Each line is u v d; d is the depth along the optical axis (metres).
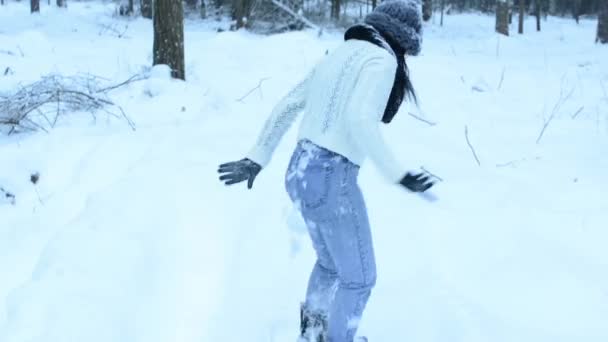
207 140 5.90
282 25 17.86
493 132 6.93
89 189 4.98
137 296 3.37
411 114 7.12
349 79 2.53
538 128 7.17
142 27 19.28
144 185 4.65
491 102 8.65
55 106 6.85
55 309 3.18
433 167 5.48
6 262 3.96
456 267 3.81
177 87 7.88
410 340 3.19
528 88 9.95
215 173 4.96
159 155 5.38
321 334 2.98
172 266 3.65
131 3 23.03
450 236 4.17
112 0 28.08
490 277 3.70
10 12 21.55
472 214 4.48
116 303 3.28
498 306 3.43
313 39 13.49
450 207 4.60
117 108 7.11
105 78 8.41
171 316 3.28
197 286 3.54
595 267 3.79
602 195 4.90
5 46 11.27
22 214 4.72
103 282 3.43
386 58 2.50
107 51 11.99
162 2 8.42
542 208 4.59
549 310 3.40
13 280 3.76
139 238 3.90
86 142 5.77
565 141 6.58
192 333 3.20
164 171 4.95
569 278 3.67
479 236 4.16
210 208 4.38
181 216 4.19
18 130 6.25
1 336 3.04
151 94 7.71
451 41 20.19
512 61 13.94
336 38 15.70
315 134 2.58
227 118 7.02
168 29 8.45
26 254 4.06
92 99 6.79
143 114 6.98
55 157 5.51
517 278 3.69
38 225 4.47
